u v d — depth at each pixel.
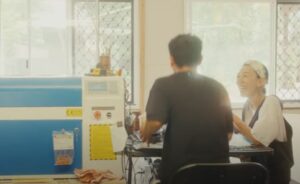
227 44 5.07
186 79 1.97
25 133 2.29
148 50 4.82
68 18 4.80
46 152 2.31
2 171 2.29
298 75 5.09
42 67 4.79
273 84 5.07
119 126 2.35
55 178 2.30
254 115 2.54
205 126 1.94
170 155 1.95
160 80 2.00
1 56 4.69
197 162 1.92
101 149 2.34
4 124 2.28
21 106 2.29
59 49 4.81
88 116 2.33
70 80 2.33
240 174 1.85
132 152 2.18
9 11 4.68
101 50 4.84
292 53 5.06
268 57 5.09
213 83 2.02
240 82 2.60
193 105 1.94
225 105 2.01
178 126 1.94
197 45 1.97
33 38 4.74
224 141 1.99
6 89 2.28
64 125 2.32
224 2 5.01
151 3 4.79
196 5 4.98
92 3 4.83
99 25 4.89
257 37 5.09
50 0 4.75
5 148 2.29
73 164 2.33
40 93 2.30
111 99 2.35
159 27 4.81
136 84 4.88
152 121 1.93
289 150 2.47
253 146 2.32
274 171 2.42
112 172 2.34
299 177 4.09
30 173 2.30
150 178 3.03
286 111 4.94
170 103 1.95
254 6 5.05
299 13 5.09
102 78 2.36
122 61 4.96
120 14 4.92
